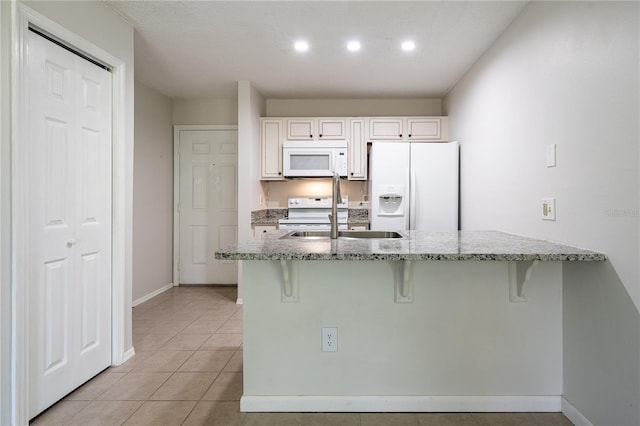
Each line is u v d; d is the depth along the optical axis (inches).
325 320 75.5
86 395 80.9
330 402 75.0
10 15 65.9
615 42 59.8
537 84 85.2
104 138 92.0
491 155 113.7
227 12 97.0
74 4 80.5
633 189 56.2
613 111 60.4
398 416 73.6
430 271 75.4
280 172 165.2
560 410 75.2
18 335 67.2
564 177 74.0
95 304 89.0
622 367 58.9
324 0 91.3
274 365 75.7
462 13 95.8
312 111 177.0
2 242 65.1
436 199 146.7
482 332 75.7
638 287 55.6
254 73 142.4
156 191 169.3
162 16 98.3
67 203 79.9
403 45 115.3
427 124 163.2
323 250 63.6
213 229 185.0
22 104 67.5
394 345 75.7
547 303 75.3
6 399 66.1
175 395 81.2
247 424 70.8
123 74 97.5
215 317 136.6
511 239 82.0
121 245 96.3
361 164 163.8
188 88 163.0
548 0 80.4
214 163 183.6
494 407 75.0
